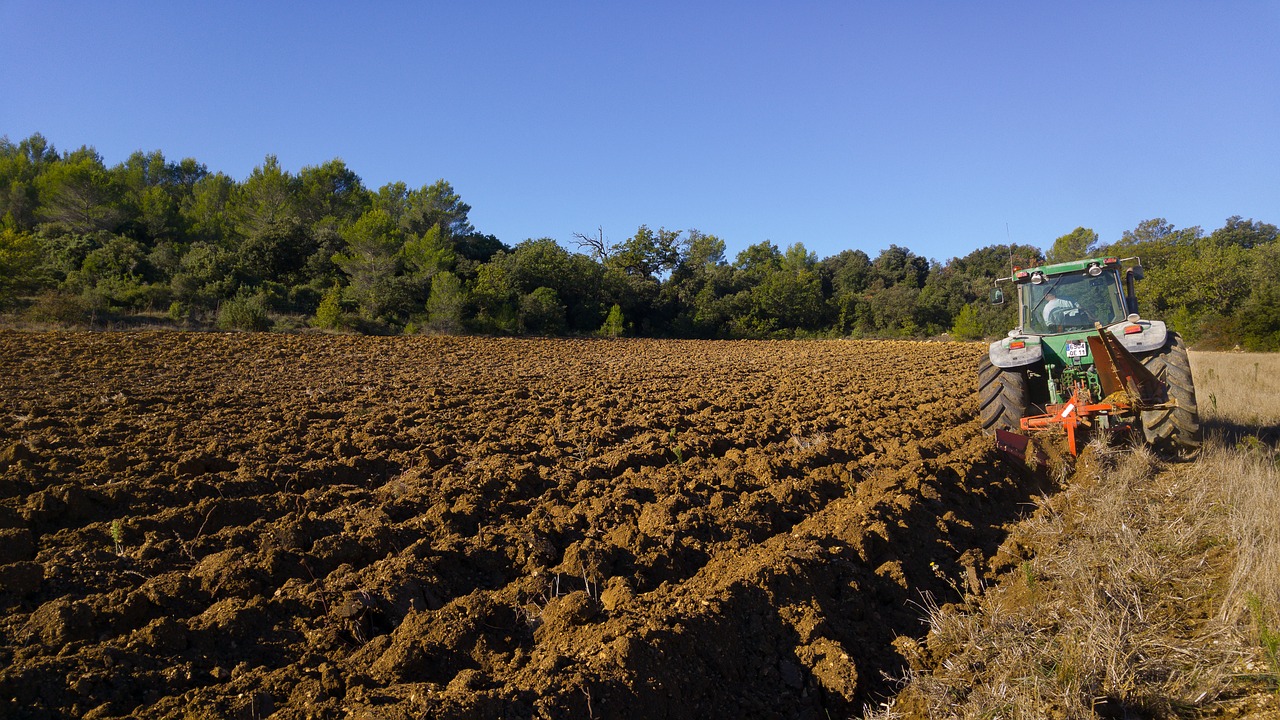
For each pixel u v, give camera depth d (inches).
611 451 299.0
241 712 118.1
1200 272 1408.7
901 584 179.3
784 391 524.7
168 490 215.6
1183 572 176.9
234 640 140.8
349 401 418.9
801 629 152.2
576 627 148.4
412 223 1744.6
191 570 167.8
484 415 380.2
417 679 133.7
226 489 221.6
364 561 183.8
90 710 116.7
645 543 189.2
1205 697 129.6
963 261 2834.6
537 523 206.2
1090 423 290.5
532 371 647.1
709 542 198.5
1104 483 245.9
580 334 1510.8
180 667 130.0
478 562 183.6
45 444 267.3
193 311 1047.0
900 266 2869.1
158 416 342.0
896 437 348.5
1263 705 125.4
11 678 116.7
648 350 1034.1
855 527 193.6
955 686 138.4
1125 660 137.6
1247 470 243.9
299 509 212.1
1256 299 1147.3
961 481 249.1
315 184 1780.3
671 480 248.8
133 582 162.9
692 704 132.0
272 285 1243.8
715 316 1814.7
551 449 298.5
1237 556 175.2
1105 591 165.3
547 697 121.0
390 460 275.7
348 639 146.2
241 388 459.8
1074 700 127.4
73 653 129.7
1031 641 147.6
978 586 183.8
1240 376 563.5
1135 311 335.6
